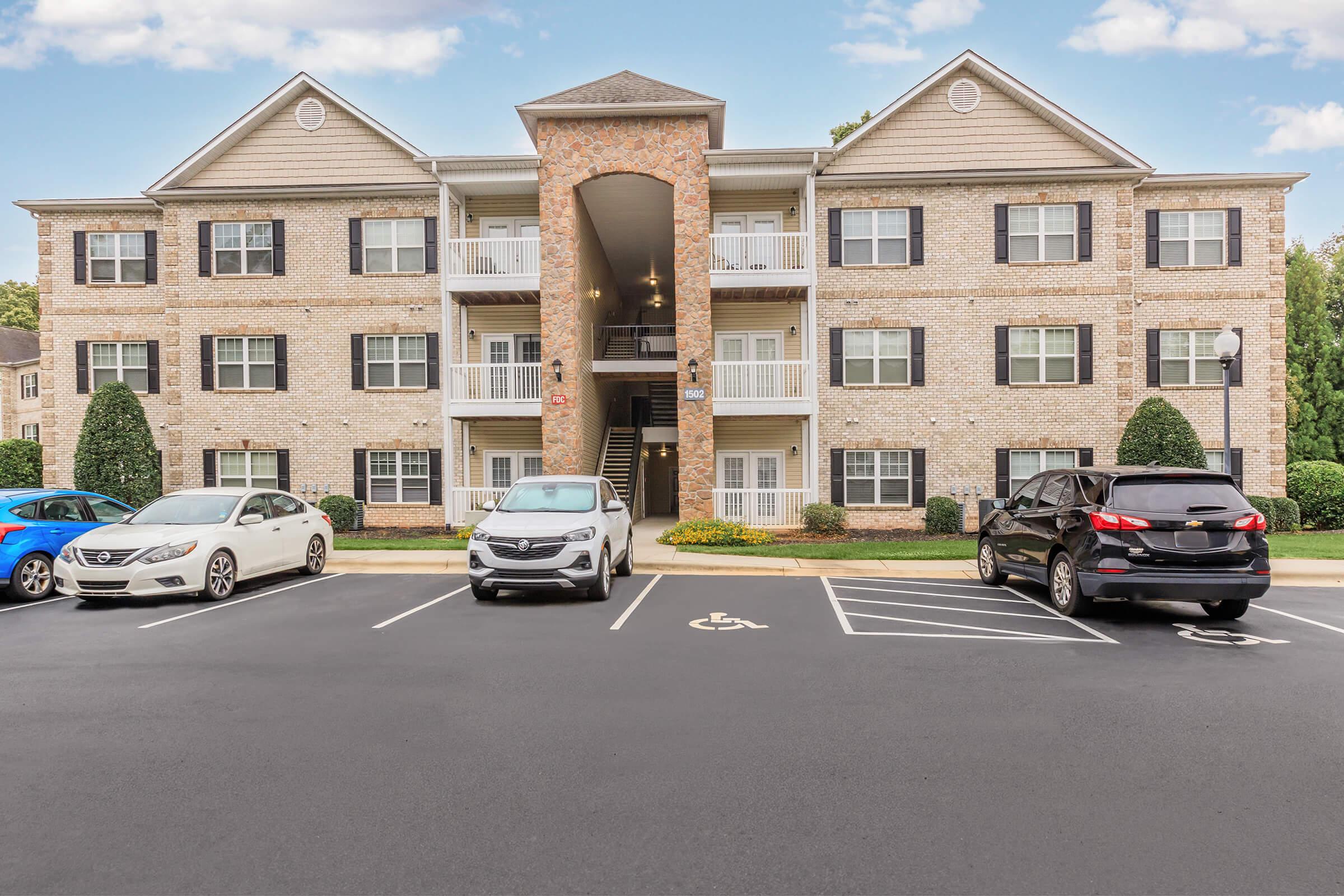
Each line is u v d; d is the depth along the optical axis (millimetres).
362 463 20656
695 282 18625
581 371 19453
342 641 8211
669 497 27062
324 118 20688
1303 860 3662
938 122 19859
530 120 18938
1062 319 19438
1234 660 7352
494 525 10555
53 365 21531
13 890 3420
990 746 5113
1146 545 8641
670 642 8164
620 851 3762
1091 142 19297
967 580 12531
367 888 3439
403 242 20625
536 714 5785
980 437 19625
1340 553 14156
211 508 11641
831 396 19828
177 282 20797
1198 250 19656
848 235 19859
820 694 6285
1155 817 4105
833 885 3447
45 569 11133
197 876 3541
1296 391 32438
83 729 5500
